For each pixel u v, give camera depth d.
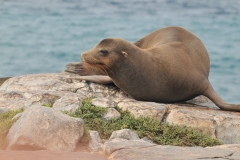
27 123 24.05
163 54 37.72
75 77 39.31
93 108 31.66
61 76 40.62
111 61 36.22
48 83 37.50
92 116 31.02
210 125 31.44
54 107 31.30
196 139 29.98
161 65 37.06
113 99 34.75
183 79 37.19
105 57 36.16
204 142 29.80
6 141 24.73
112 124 30.45
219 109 36.69
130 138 27.75
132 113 31.94
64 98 32.31
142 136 29.67
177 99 37.78
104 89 38.00
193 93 38.09
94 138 26.77
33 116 24.44
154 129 30.36
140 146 24.12
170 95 37.34
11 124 25.92
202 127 31.27
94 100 33.12
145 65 36.59
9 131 25.28
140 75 36.47
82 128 25.48
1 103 32.78
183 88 37.41
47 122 24.34
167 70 37.00
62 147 24.03
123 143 24.52
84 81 38.78
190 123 31.25
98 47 36.59
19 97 34.69
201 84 38.00
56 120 24.62
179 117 31.53
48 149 23.61
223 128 31.91
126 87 36.75
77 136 24.94
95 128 30.08
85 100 32.97
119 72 36.53
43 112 24.75
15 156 21.17
